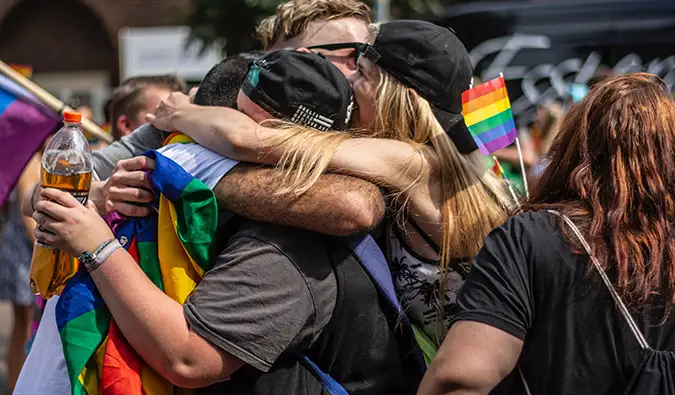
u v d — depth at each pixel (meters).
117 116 3.30
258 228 1.77
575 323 1.46
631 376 1.43
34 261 1.82
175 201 1.79
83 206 1.74
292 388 1.78
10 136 2.62
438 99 1.95
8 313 7.51
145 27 12.34
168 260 1.79
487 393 1.45
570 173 1.62
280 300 1.70
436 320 1.95
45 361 1.85
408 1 7.11
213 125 1.86
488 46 6.38
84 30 13.00
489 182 2.05
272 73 1.85
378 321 1.85
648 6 6.25
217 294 1.69
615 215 1.50
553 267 1.49
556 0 6.73
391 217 1.94
